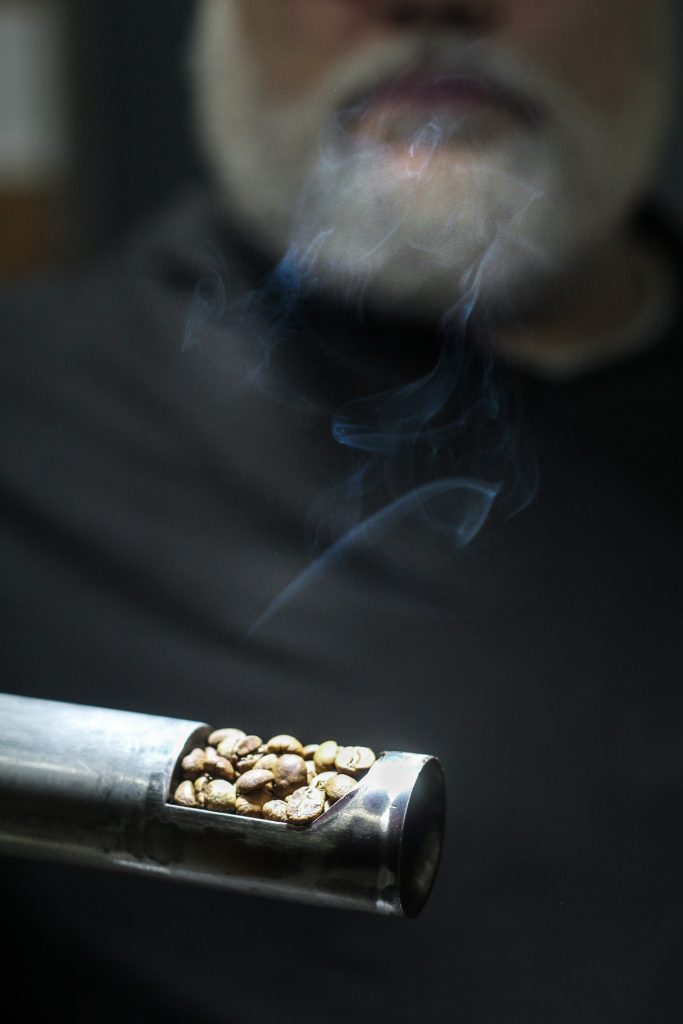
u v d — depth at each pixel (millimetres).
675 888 936
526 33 1054
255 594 1077
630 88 1138
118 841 632
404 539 1081
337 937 943
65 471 1163
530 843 954
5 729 643
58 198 1729
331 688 1017
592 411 1151
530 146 1054
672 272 1293
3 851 645
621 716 1001
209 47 1226
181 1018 953
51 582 1114
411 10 1051
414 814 634
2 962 1003
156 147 1723
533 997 917
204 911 967
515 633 1034
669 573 1057
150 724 644
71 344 1266
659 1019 900
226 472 1143
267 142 1114
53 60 1690
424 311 1116
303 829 624
